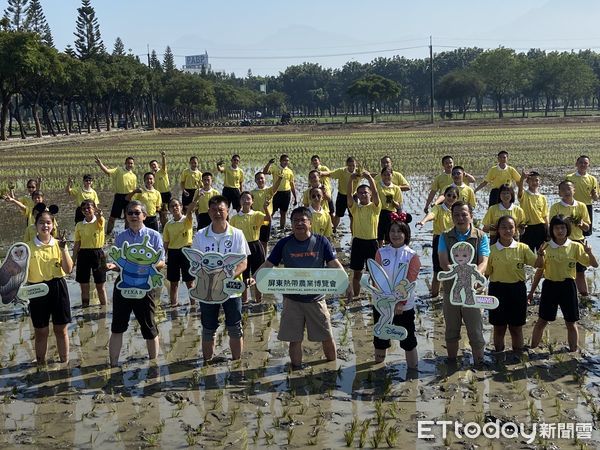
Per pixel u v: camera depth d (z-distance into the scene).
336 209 17.06
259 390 7.82
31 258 8.31
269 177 29.36
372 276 8.09
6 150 50.47
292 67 157.75
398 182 13.85
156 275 8.45
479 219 18.20
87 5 83.06
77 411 7.35
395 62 146.88
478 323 8.30
